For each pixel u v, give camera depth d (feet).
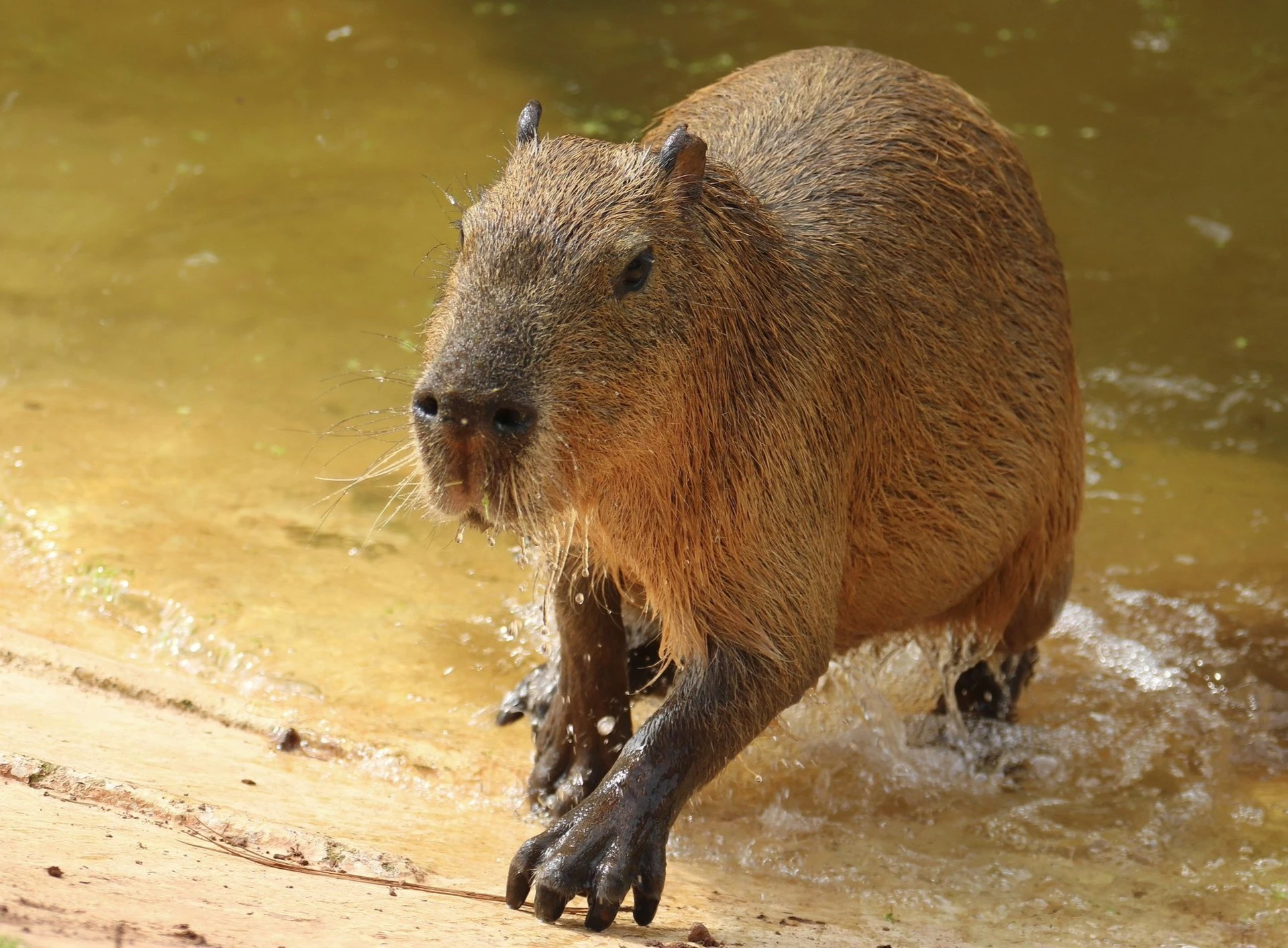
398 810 27.40
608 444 22.86
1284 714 35.45
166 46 69.46
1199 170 59.47
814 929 24.27
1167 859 29.43
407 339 48.21
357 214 55.88
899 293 27.96
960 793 32.24
